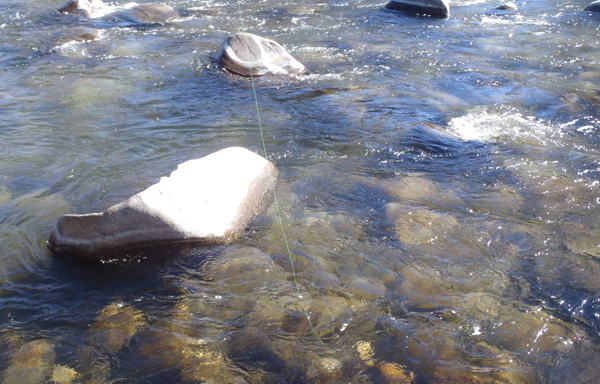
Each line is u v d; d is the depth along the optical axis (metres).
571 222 4.63
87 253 4.08
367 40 10.91
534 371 3.09
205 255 4.14
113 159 5.75
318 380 3.02
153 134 6.39
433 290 3.78
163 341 3.30
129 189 5.10
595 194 5.09
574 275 3.93
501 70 9.08
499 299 3.69
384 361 3.16
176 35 11.11
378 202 4.98
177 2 14.71
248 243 4.31
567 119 6.98
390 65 9.33
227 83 8.28
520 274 3.95
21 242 4.30
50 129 6.51
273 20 12.58
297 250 4.23
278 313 3.56
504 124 6.84
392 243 4.34
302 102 7.54
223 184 4.71
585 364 3.13
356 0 14.91
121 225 4.08
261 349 3.25
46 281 3.87
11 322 3.46
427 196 5.09
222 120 6.85
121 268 4.02
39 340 3.31
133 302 3.66
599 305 3.62
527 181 5.37
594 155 5.91
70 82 8.13
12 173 5.44
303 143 6.24
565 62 9.46
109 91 7.78
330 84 8.35
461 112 7.27
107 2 14.82
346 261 4.11
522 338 3.34
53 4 14.12
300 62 9.45
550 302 3.66
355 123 6.83
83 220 4.11
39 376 3.05
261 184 5.08
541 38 10.99
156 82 8.23
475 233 4.47
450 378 3.03
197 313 3.55
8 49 9.84
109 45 10.21
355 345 3.28
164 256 4.11
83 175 5.40
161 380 3.02
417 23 12.30
